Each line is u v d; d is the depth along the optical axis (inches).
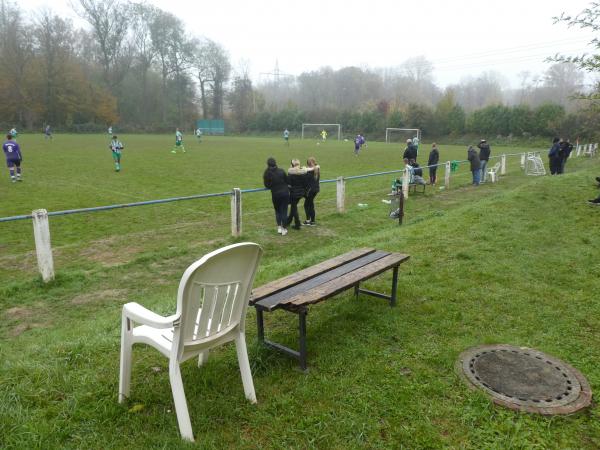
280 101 4060.0
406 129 2231.8
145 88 3024.1
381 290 199.9
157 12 2947.8
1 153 1188.5
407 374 132.3
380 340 153.7
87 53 2866.6
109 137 2219.5
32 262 313.9
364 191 654.5
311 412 113.8
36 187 637.3
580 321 166.7
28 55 2421.3
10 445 99.9
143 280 281.0
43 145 1518.2
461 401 118.5
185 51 3088.1
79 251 340.5
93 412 113.3
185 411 101.5
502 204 399.9
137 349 146.8
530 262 235.3
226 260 102.9
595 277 211.8
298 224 414.3
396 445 102.5
